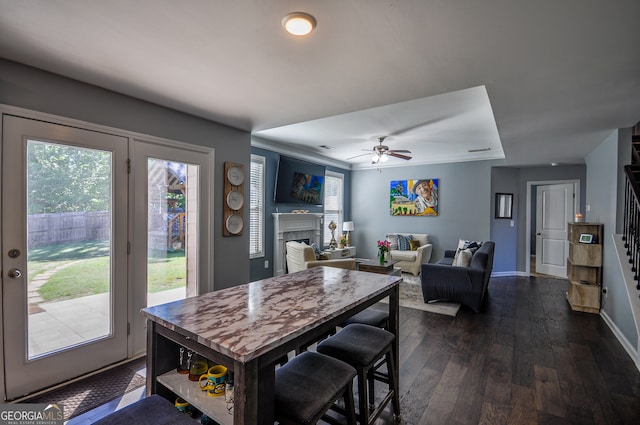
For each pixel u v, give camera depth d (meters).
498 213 6.58
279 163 5.67
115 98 2.62
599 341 3.21
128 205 2.72
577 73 2.16
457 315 4.00
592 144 4.34
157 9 1.52
